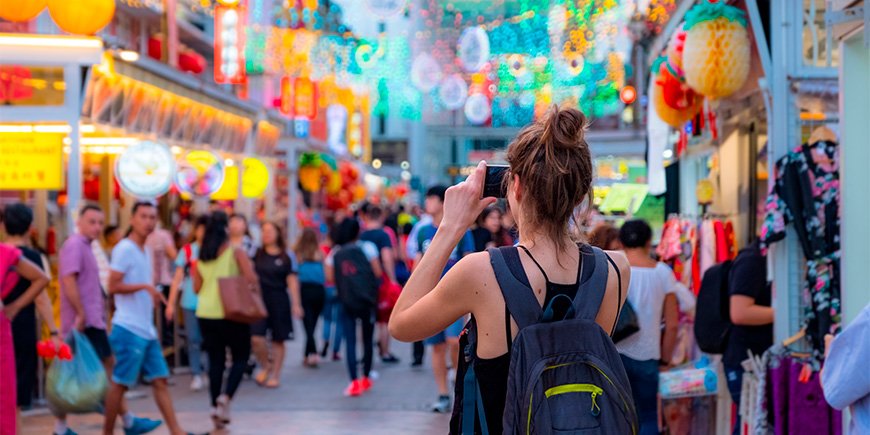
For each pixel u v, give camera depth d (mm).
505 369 2652
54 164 10383
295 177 22094
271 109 20109
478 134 51344
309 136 22812
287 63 13773
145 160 10734
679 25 8055
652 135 10594
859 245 4906
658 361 6312
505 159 2834
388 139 53469
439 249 2789
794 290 5949
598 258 2764
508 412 2539
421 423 8742
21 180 10383
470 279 2662
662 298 6094
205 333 8578
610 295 2762
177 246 12883
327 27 14000
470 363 2719
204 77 18750
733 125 8219
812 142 5891
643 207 10805
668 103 8078
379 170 42906
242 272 8703
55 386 7375
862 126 4887
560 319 2637
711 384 6211
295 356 14094
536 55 13531
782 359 5742
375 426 8617
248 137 18062
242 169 15297
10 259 6227
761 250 5898
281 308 11250
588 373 2543
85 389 7371
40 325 9945
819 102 6062
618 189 10438
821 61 6246
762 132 7207
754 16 6086
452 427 2797
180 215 16500
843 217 4918
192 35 16953
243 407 9695
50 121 10305
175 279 10625
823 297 5648
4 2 6836
